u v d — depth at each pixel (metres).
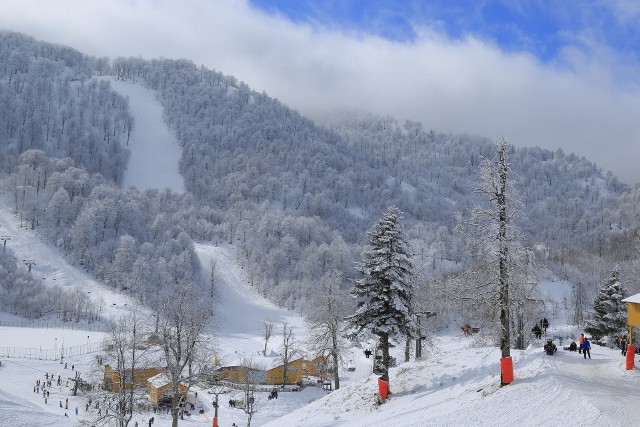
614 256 195.88
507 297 30.19
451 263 182.75
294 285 180.00
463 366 37.19
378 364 43.50
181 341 41.34
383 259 36.53
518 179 31.00
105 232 185.12
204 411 65.88
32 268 161.50
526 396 25.77
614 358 34.19
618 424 19.84
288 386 77.19
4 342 105.62
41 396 69.81
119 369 41.59
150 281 156.00
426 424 26.00
